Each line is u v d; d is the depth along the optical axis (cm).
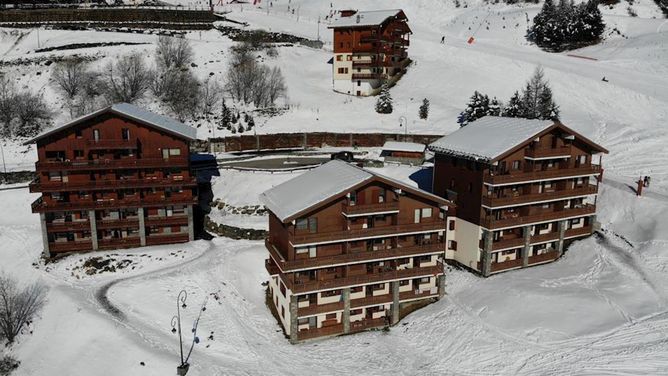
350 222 4566
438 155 5916
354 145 8350
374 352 4378
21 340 4747
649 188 6262
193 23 12044
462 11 16175
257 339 4559
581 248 5662
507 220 5288
